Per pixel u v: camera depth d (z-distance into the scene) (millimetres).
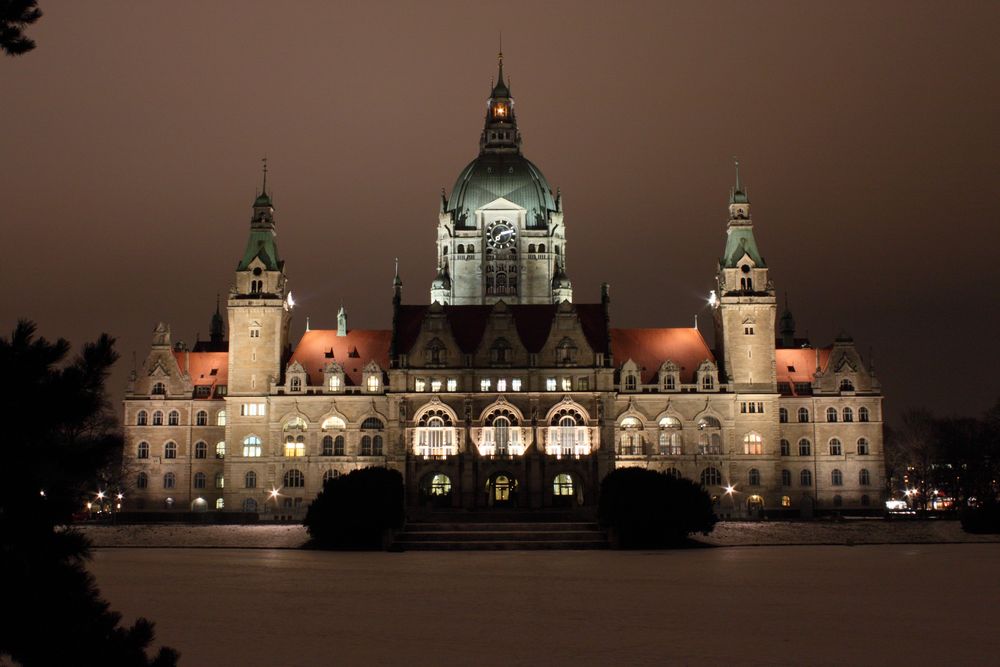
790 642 42969
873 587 66062
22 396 20906
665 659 38844
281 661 38344
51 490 21188
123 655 21406
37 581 20750
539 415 174250
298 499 179375
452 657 39281
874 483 185750
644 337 191125
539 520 142875
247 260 185875
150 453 185625
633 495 113000
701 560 92625
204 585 67375
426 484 174375
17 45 23500
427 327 177625
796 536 122312
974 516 125688
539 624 48250
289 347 193500
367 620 49625
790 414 187125
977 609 54156
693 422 181875
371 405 180375
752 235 188500
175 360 188125
